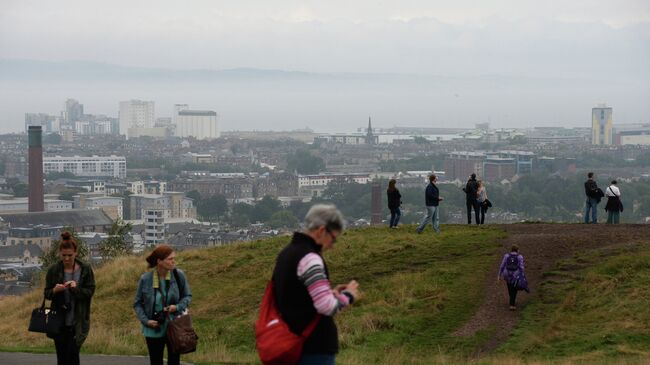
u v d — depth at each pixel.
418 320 29.59
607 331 27.08
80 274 17.28
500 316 29.66
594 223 48.50
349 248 42.12
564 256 37.09
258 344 10.79
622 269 33.28
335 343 10.95
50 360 20.61
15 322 37.53
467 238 42.28
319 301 10.55
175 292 16.34
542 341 26.52
